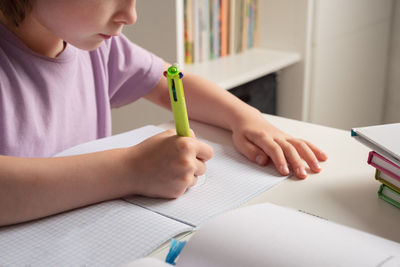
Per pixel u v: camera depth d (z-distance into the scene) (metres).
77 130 0.88
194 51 1.47
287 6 1.60
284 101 1.72
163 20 1.23
